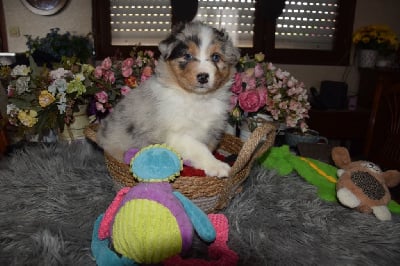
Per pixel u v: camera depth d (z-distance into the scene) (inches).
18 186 29.0
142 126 30.8
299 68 89.0
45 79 35.7
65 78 35.7
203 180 22.8
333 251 22.0
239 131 41.2
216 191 23.5
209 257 20.4
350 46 88.5
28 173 31.1
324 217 25.6
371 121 44.4
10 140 41.2
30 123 34.8
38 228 22.9
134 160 21.8
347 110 77.2
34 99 35.7
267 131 24.4
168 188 20.6
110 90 37.8
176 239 18.5
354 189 26.3
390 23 88.2
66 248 21.0
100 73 37.1
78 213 25.3
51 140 40.6
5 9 84.7
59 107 35.4
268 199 27.3
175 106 30.7
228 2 85.7
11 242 21.7
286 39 88.9
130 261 18.6
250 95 35.5
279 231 23.7
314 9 87.7
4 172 31.4
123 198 20.4
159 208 18.8
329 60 89.3
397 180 27.7
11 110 35.7
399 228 24.6
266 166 32.8
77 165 33.2
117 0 86.2
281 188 29.4
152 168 21.0
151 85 32.3
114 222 19.2
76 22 86.8
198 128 32.1
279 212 25.8
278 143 43.6
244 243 22.1
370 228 24.5
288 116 39.1
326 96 78.9
